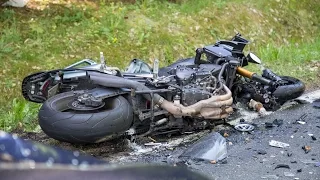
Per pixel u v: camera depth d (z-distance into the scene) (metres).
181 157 5.55
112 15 10.35
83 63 6.51
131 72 6.41
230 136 6.27
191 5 11.59
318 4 13.78
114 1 11.10
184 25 10.73
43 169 1.65
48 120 5.25
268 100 7.09
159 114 5.80
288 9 12.91
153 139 6.08
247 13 11.95
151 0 11.25
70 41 9.26
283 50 10.62
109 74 5.78
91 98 5.46
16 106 7.06
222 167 5.32
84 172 1.66
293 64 9.99
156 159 5.52
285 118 6.98
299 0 13.44
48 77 6.05
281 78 7.45
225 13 11.61
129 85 5.63
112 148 5.79
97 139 5.31
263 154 5.72
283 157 5.64
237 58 6.86
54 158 1.79
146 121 5.91
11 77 8.03
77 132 5.18
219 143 5.73
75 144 5.77
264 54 10.34
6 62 8.31
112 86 5.61
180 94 5.89
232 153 5.74
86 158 1.87
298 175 5.14
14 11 9.70
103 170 1.69
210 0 11.90
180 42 10.17
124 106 5.48
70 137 5.23
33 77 6.11
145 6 11.06
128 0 11.30
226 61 6.67
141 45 9.77
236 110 7.09
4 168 1.62
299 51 10.77
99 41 9.52
